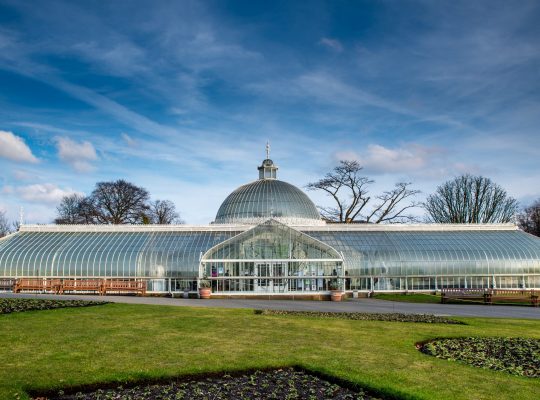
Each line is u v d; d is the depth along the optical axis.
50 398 16.02
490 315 39.09
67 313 32.75
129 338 24.47
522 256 63.91
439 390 16.62
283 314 35.59
